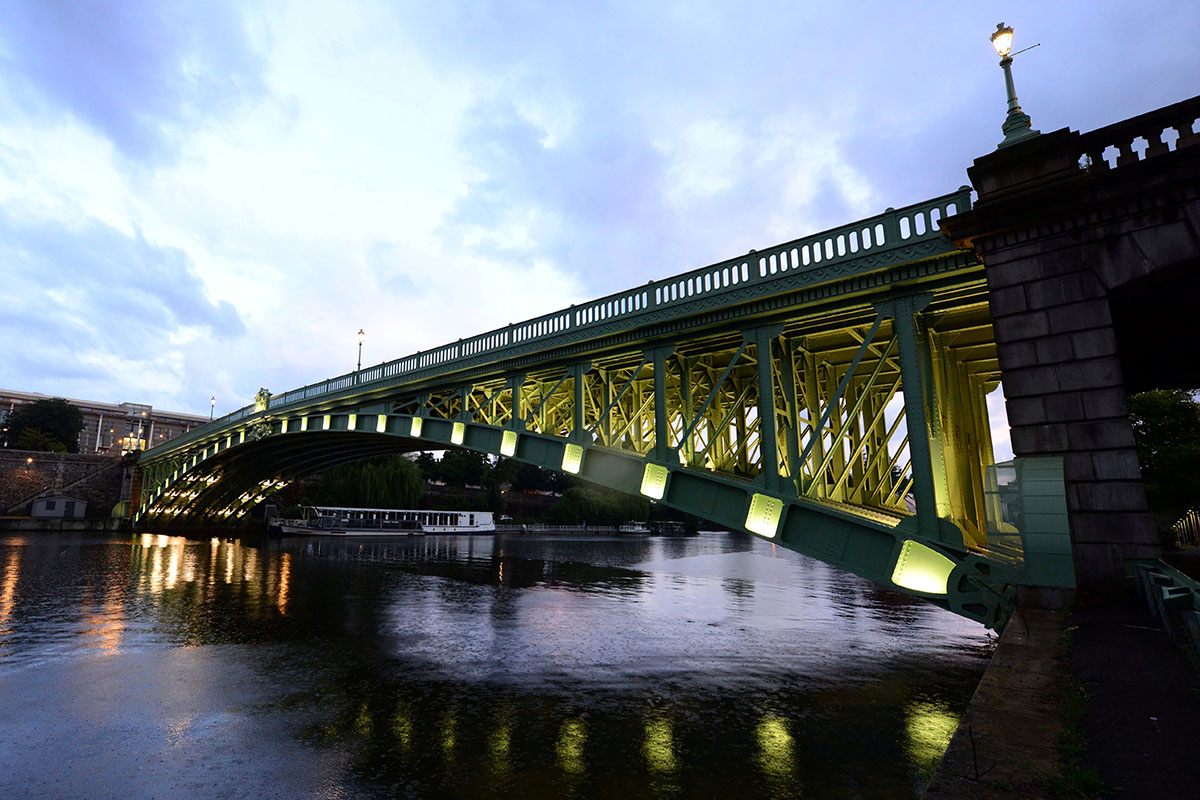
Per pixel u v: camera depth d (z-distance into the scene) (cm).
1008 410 1193
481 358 2828
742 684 1783
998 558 1200
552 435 2428
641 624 2728
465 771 1197
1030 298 1191
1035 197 1181
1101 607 972
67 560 4566
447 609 3020
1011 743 516
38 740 1320
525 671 1909
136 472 8575
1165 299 1281
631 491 2130
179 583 3678
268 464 6700
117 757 1238
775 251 1811
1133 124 1112
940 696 1675
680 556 7531
